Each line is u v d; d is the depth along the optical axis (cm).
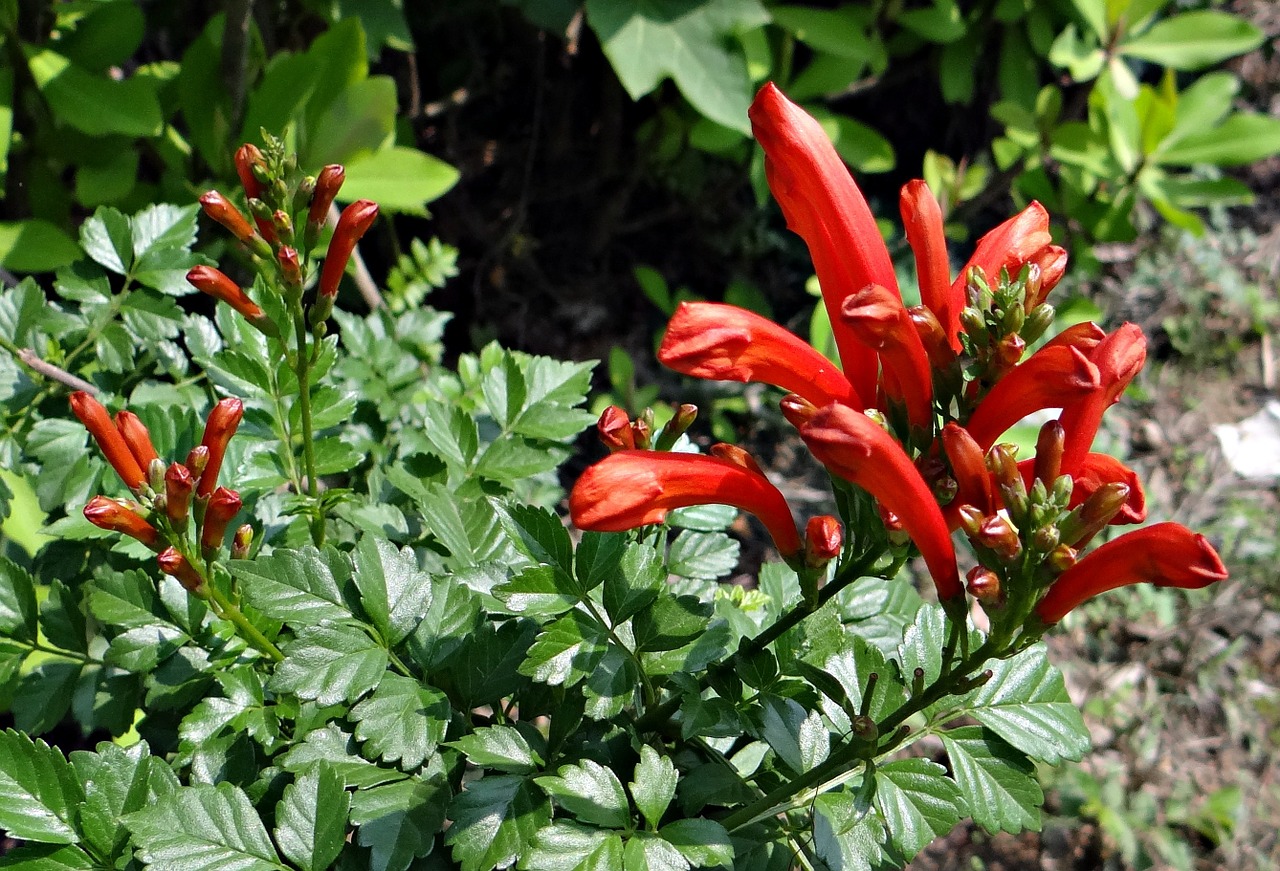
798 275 123
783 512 44
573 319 114
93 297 52
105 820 44
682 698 46
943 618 46
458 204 110
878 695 45
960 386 44
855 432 42
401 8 85
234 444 50
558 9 88
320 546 50
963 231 108
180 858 44
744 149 105
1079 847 84
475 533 49
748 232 119
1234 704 92
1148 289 121
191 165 77
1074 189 106
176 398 52
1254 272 129
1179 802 86
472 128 114
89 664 50
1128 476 43
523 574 45
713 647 46
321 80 69
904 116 130
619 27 75
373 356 57
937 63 116
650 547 46
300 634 46
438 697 46
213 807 44
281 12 91
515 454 52
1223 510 104
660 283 107
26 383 52
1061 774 84
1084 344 43
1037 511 42
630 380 100
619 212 113
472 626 47
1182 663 94
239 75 71
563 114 112
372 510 51
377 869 44
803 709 45
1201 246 125
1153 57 100
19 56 68
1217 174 134
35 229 63
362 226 47
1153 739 88
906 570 93
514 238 112
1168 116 95
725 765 46
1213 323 121
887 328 43
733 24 76
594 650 45
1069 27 98
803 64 113
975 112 128
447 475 52
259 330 50
